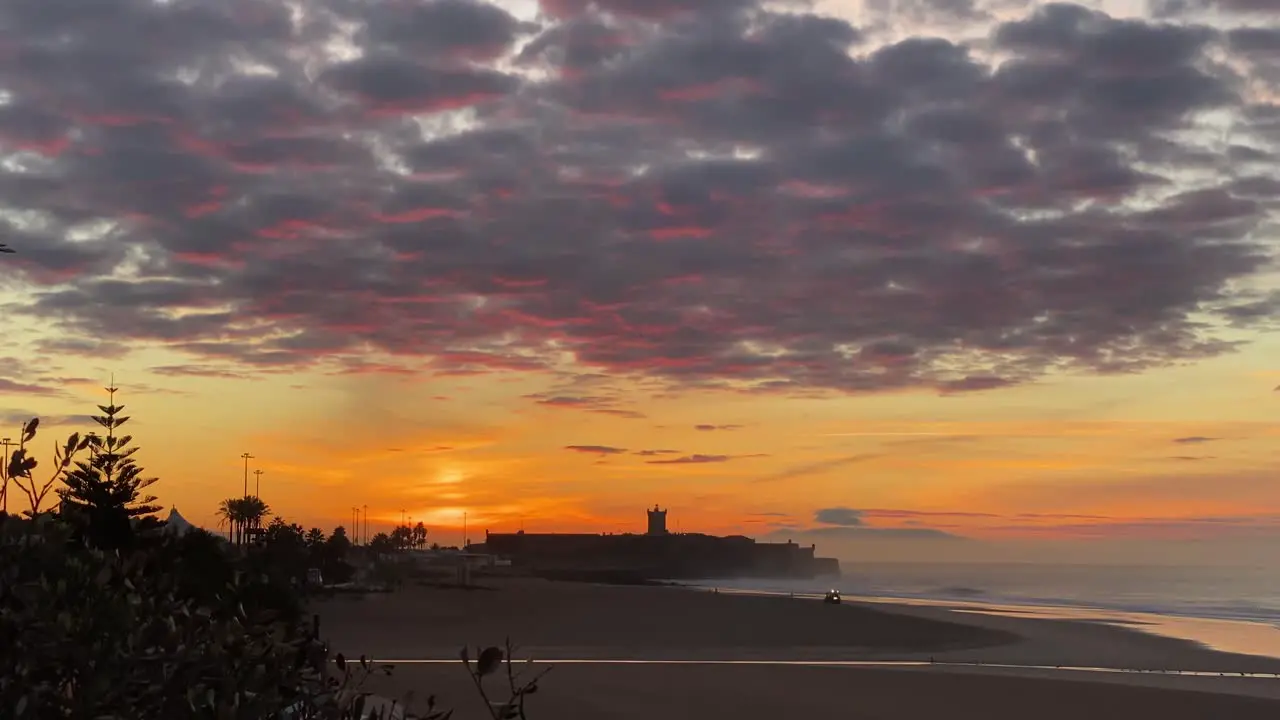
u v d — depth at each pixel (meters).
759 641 83.25
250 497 158.88
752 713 40.41
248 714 3.82
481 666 4.16
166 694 3.64
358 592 158.62
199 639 3.88
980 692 47.72
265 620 4.27
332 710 4.28
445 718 4.46
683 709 40.94
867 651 75.88
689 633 90.81
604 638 83.25
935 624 109.69
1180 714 42.44
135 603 3.95
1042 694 47.38
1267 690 50.16
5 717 3.35
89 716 3.44
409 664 52.81
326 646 4.59
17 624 3.49
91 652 3.54
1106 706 44.06
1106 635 98.00
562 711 39.12
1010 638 92.69
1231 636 99.25
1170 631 105.00
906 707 42.72
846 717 39.88
